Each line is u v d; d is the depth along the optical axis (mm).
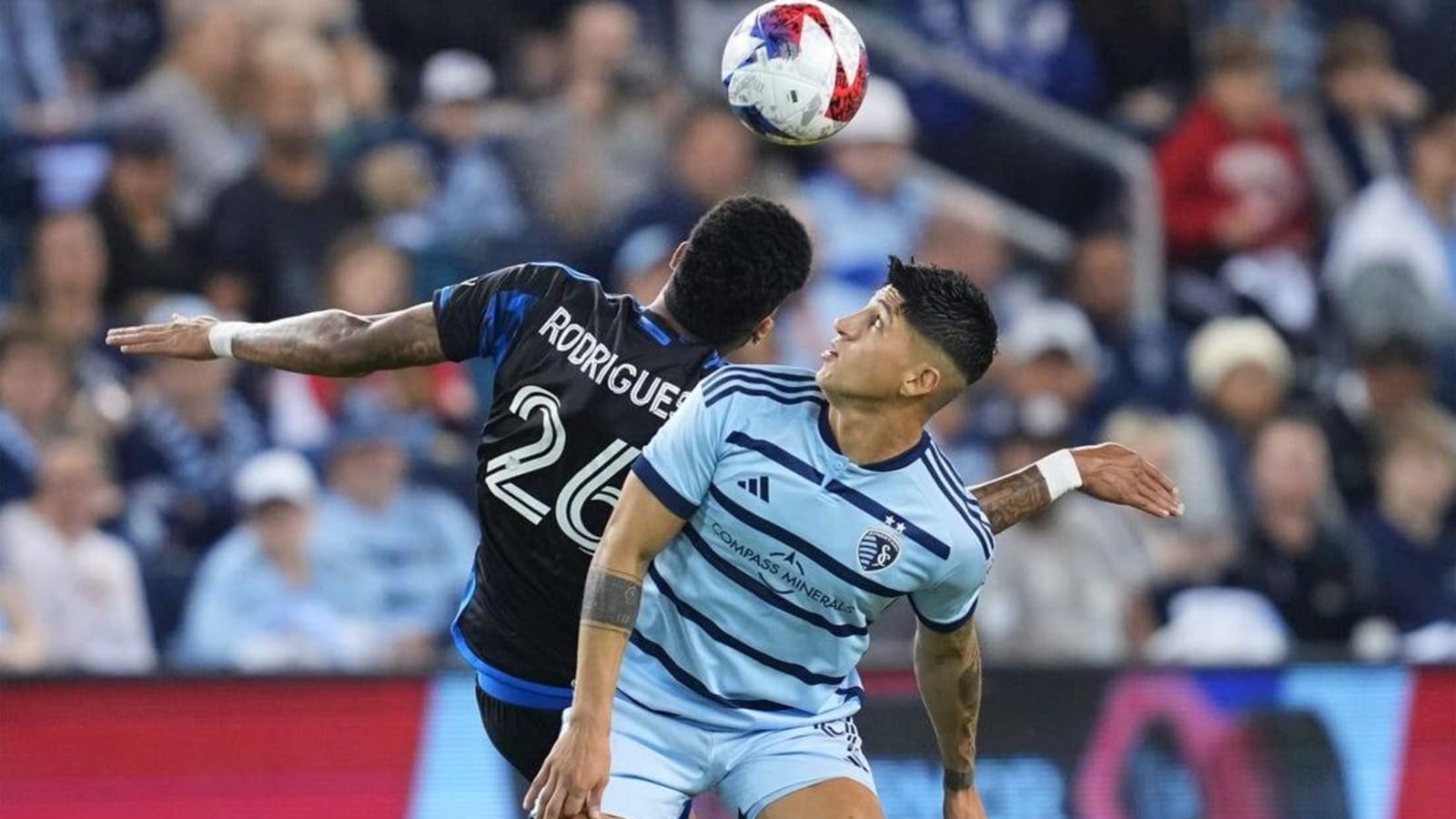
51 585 29156
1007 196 42344
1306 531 35031
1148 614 33219
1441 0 47344
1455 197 44094
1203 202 42531
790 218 16594
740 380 15617
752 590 15867
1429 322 42594
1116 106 44156
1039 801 25828
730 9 41000
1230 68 43062
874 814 16234
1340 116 44281
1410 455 37406
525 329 16609
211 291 35031
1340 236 43125
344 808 24344
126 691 23875
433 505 31906
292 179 35938
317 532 30969
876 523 15539
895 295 15391
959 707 17000
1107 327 40000
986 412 35562
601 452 16375
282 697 24359
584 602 15398
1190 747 26438
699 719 16359
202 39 36906
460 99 37562
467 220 36875
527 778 17859
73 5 37781
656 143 38031
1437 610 36344
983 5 43406
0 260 34844
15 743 23453
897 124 38781
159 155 35125
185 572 30344
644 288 35656
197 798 23875
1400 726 27234
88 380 32188
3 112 36625
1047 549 32219
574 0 41188
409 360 16844
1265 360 37250
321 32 38438
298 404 32750
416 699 24797
